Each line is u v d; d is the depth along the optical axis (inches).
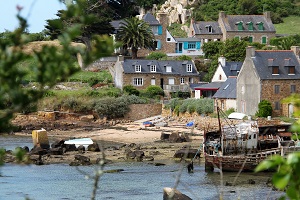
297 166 362.0
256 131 2409.0
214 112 4020.7
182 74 5000.0
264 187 1990.7
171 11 7199.8
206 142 2484.0
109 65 5413.4
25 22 363.3
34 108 411.5
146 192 1945.1
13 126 398.9
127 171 2377.0
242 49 5137.8
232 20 6003.9
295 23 6909.5
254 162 2316.7
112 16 6624.0
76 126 4279.0
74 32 373.1
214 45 5531.5
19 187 2004.2
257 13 6998.0
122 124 4394.7
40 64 366.6
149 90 4830.2
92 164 2583.7
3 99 374.6
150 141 3474.4
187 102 4261.8
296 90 3727.9
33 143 3346.5
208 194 1894.7
